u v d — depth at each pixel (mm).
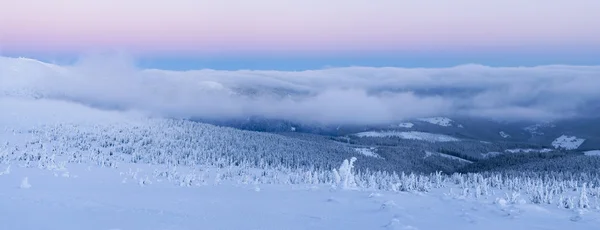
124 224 22094
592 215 25656
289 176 63406
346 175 43438
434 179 75938
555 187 55094
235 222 23375
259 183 55500
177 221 23219
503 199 31719
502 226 22938
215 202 30859
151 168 88938
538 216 25469
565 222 23969
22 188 33781
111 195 33250
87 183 45969
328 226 22750
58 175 52656
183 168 97812
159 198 32469
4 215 22750
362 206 28594
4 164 66312
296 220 24156
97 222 22297
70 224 21656
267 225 22797
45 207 25359
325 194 35188
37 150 101062
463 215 25531
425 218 24672
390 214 25453
